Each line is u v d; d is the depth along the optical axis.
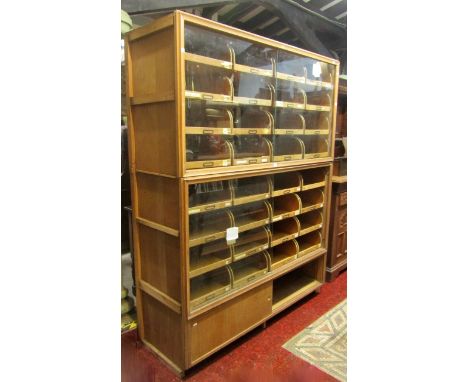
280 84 2.23
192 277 1.84
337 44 3.72
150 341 2.07
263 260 2.33
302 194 2.86
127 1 2.10
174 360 1.91
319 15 3.11
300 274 2.96
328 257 3.08
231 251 2.04
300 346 2.16
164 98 1.61
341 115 3.33
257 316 2.21
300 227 2.59
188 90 1.67
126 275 2.78
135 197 1.94
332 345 2.18
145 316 2.07
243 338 2.23
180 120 1.57
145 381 1.83
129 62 1.77
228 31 1.74
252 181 2.18
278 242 2.38
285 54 2.21
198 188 1.90
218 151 1.93
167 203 1.74
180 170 1.62
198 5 2.34
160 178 1.76
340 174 3.04
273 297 2.57
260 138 2.19
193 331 1.83
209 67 1.81
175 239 1.74
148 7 2.17
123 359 1.98
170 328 1.89
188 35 1.66
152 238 1.90
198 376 1.89
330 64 2.54
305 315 2.52
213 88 1.89
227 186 2.05
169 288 1.85
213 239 1.90
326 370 1.96
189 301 1.77
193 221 1.91
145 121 1.77
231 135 2.01
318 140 2.68
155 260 1.91
